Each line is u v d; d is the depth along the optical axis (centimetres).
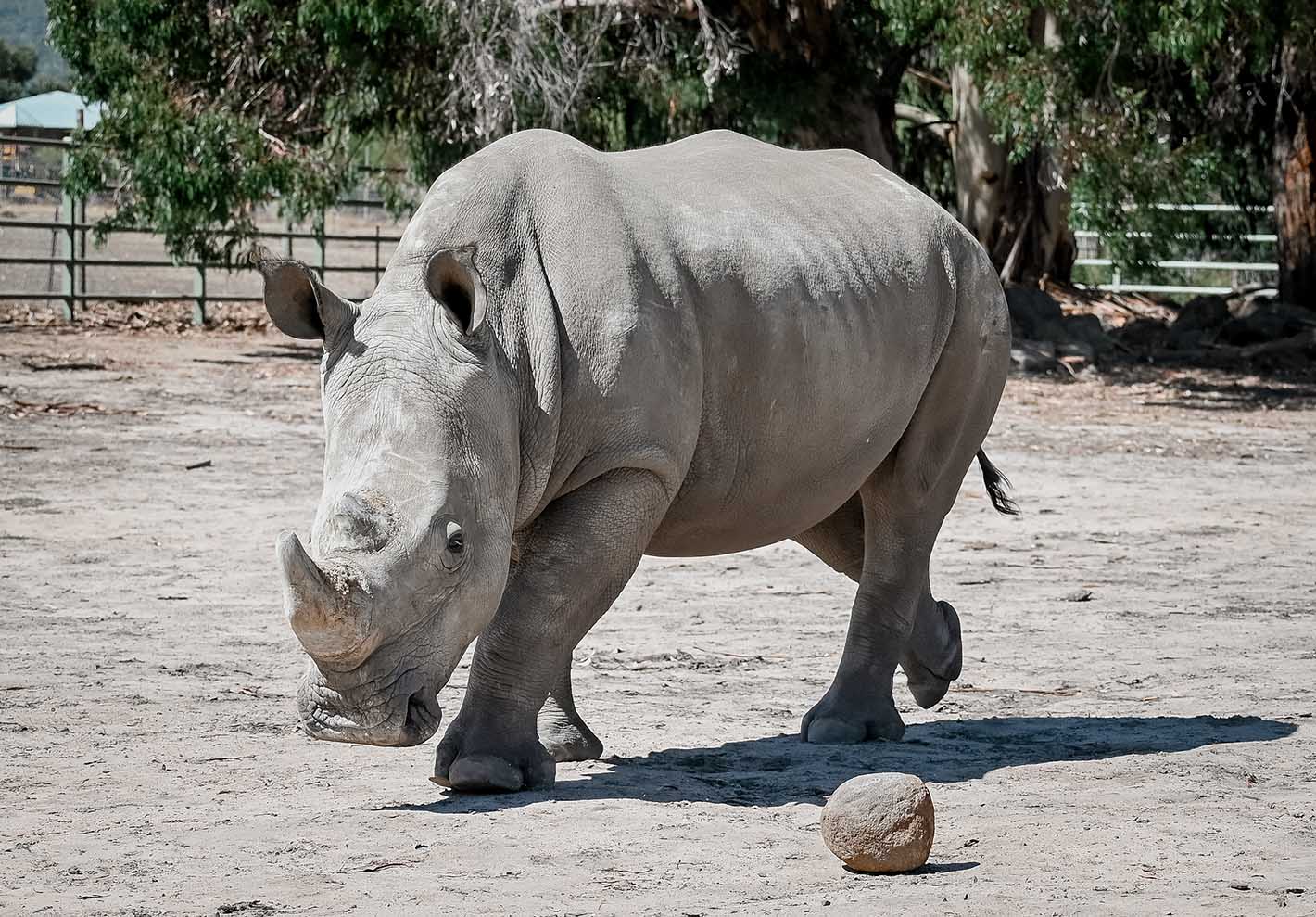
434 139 6106
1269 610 2216
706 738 1492
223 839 1130
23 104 12669
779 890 1027
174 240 5678
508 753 1273
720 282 1362
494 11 5300
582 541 1276
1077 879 1057
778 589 2345
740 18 5891
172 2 5525
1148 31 5056
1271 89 6994
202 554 2461
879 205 1539
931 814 1079
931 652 1619
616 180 1361
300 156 5691
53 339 5731
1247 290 7669
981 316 1580
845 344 1429
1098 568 2533
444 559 1125
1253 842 1147
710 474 1387
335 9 5269
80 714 1527
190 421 3969
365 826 1165
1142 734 1523
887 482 1566
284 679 1711
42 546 2486
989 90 5250
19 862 1073
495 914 970
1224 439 4262
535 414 1251
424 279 1215
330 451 1167
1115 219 5706
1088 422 4519
